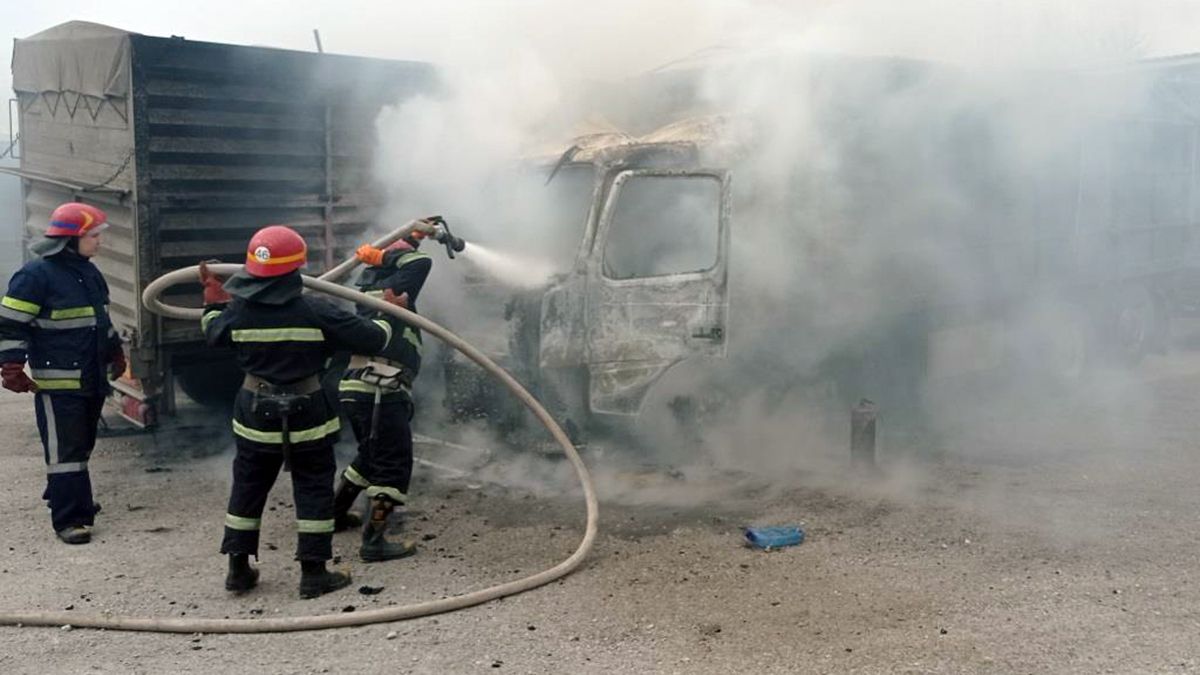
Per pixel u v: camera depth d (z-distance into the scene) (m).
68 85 6.86
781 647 3.98
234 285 4.38
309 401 4.39
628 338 5.89
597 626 4.17
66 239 5.20
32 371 5.15
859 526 5.47
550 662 3.84
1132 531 5.41
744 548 5.12
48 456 5.16
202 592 4.54
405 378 5.03
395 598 4.48
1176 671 3.78
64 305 5.15
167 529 5.41
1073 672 3.77
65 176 7.11
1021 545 5.19
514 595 4.48
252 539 4.48
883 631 4.13
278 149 6.73
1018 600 4.46
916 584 4.65
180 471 6.55
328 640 4.02
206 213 6.49
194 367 6.79
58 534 5.21
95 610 4.31
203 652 3.90
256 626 4.07
